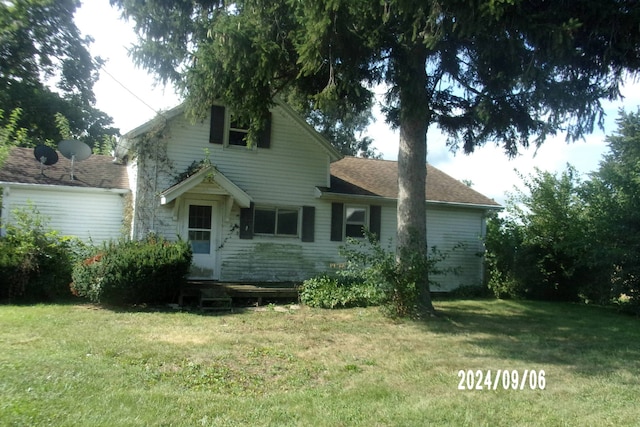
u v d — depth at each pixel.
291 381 5.86
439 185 19.22
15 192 13.63
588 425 4.63
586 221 15.27
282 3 10.75
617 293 13.76
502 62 10.38
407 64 10.19
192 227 14.23
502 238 17.34
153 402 4.73
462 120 12.59
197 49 11.70
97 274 10.66
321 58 10.10
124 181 15.52
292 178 15.57
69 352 6.48
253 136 12.98
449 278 17.88
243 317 10.41
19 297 11.27
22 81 25.56
